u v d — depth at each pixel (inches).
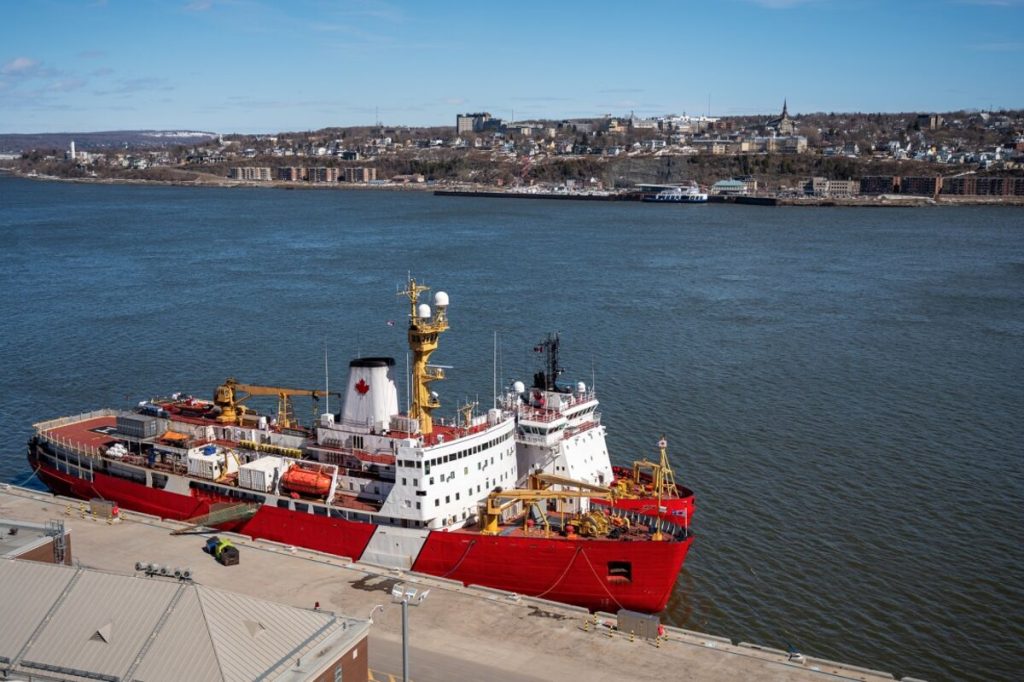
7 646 1830.7
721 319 7027.6
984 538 3186.5
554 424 3243.1
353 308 7239.2
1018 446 4124.0
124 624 1829.5
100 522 3159.5
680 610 2755.9
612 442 4136.3
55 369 5428.2
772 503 3472.0
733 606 2773.1
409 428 3075.8
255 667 1759.4
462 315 6983.3
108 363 5556.1
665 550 2645.2
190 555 2886.3
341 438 3181.6
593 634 2426.2
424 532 2832.2
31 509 3262.8
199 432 3533.5
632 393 4909.0
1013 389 5098.4
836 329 6727.4
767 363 5634.8
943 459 3949.3
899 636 2608.3
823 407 4709.6
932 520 3326.8
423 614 2519.7
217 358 5644.7
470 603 2586.1
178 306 7322.8
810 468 3833.7
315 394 3523.6
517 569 2775.6
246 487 3164.4
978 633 2623.0
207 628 1797.5
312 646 1849.2
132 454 3572.8
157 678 1731.1
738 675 2224.4
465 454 2967.5
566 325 6668.3
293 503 3065.9
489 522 2854.3
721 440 4173.2
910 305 7790.4
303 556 2883.9
